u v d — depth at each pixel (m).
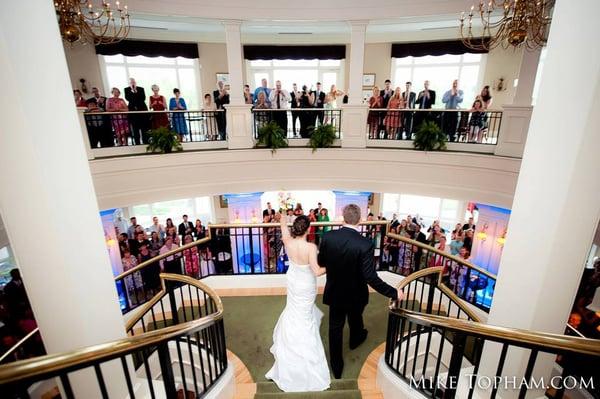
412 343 3.64
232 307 4.41
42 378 1.12
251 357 3.54
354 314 3.38
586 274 4.86
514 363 2.03
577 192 1.70
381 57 10.27
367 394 2.80
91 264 1.90
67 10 4.08
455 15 6.22
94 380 2.00
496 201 6.16
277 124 7.06
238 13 6.34
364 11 6.34
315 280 3.03
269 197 11.49
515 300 2.00
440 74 10.21
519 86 5.80
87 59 9.20
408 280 3.19
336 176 7.21
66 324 1.84
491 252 8.42
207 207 11.88
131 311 4.55
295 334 3.02
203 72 10.33
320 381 2.95
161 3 6.02
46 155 1.61
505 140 6.02
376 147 7.06
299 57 10.38
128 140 7.24
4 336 4.27
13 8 1.46
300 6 6.38
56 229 1.67
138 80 10.05
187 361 3.62
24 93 1.51
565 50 1.64
